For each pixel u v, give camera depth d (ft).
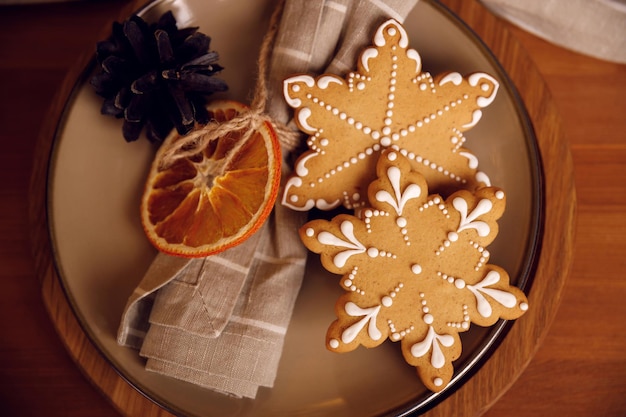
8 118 1.33
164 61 1.12
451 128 1.13
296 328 1.16
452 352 1.09
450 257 1.10
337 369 1.14
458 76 1.13
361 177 1.13
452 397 1.13
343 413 1.12
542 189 1.20
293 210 1.16
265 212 1.09
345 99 1.12
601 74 1.35
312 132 1.12
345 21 1.17
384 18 1.15
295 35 1.15
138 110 1.13
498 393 1.13
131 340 1.14
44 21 1.36
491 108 1.19
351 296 1.09
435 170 1.13
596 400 1.24
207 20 1.23
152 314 1.12
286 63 1.15
